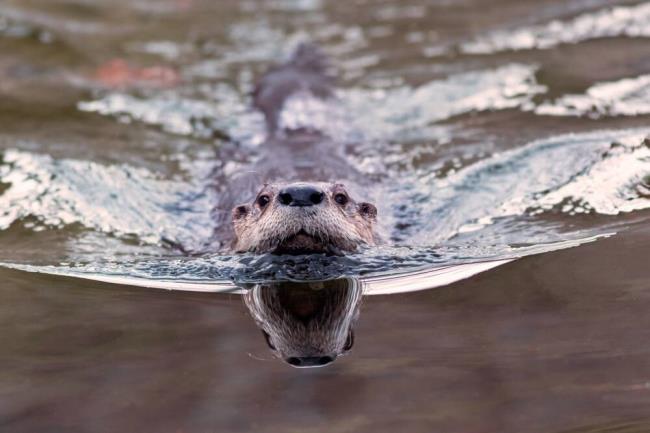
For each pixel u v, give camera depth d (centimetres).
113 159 1794
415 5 2817
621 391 905
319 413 897
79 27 2695
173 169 1783
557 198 1500
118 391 945
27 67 2364
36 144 1848
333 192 1386
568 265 1220
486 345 1018
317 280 1263
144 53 2505
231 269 1309
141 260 1362
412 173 1714
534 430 848
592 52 2236
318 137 1908
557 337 1021
